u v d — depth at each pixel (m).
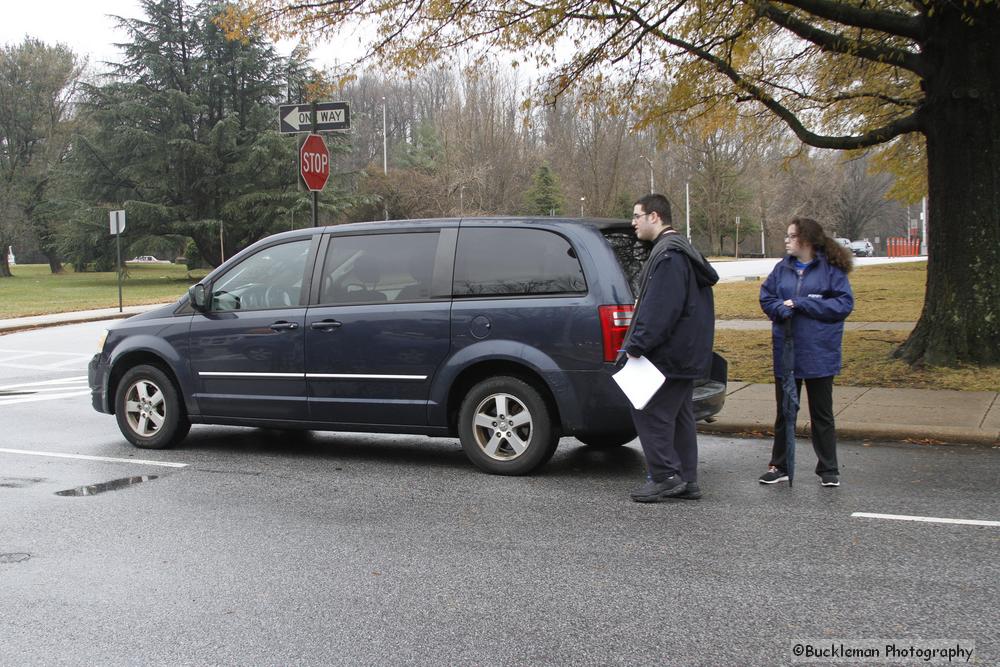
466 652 3.59
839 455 7.21
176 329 7.71
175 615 4.02
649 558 4.71
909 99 13.84
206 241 48.53
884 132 10.45
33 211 60.22
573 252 6.42
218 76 47.38
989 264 9.88
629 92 12.97
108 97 47.47
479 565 4.64
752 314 17.80
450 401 6.77
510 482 6.46
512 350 6.43
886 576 4.37
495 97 57.81
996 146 9.77
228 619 3.97
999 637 3.66
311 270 7.29
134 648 3.68
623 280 6.33
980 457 7.05
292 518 5.59
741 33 11.34
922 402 8.70
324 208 47.78
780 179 72.75
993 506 5.63
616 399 6.20
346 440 8.27
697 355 5.69
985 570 4.44
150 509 5.84
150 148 46.50
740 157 69.94
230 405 7.50
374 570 4.59
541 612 4.00
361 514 5.67
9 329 20.91
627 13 10.93
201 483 6.56
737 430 8.16
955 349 9.96
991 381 9.40
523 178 58.78
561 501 5.91
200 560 4.79
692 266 5.63
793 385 6.06
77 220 46.88
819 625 3.80
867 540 4.95
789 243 6.09
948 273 10.09
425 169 58.28
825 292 5.99
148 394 7.91
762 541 4.97
